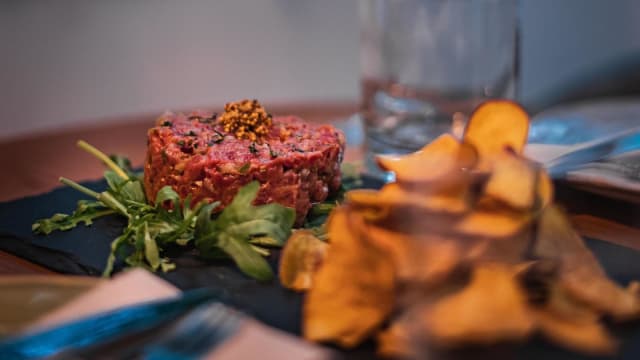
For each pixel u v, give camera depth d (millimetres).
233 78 1115
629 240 463
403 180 399
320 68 1157
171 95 1081
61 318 359
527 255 385
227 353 340
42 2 984
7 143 632
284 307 400
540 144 552
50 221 475
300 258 414
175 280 424
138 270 385
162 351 341
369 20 719
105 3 1017
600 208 502
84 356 347
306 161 475
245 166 462
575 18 1283
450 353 348
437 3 705
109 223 480
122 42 1038
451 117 661
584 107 760
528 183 391
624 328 372
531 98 1174
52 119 1018
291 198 471
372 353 362
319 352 346
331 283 368
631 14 1276
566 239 392
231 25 1099
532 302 370
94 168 583
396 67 717
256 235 453
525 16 1264
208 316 354
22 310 365
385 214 377
